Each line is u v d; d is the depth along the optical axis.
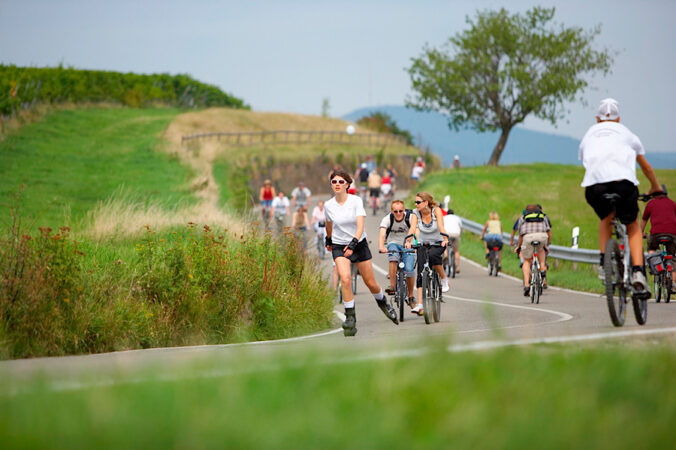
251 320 38.38
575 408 9.12
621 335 22.00
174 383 11.22
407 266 41.66
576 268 77.44
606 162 26.52
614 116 27.55
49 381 11.80
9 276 30.52
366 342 24.45
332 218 34.69
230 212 85.44
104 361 22.72
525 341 19.66
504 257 93.69
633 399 9.74
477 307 50.53
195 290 35.97
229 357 15.04
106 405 9.55
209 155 186.38
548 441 7.92
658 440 8.11
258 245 44.03
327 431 8.17
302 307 40.66
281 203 99.31
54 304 30.80
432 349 12.77
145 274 35.78
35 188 117.06
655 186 28.38
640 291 27.30
